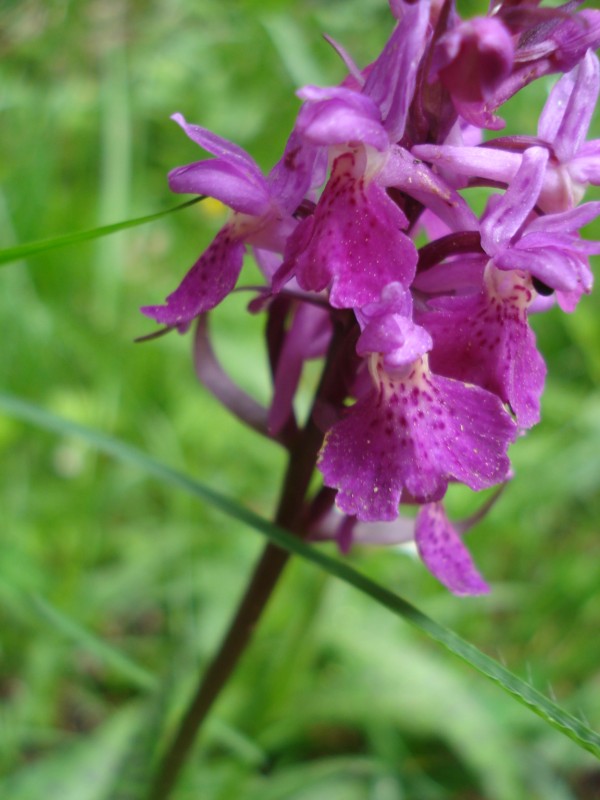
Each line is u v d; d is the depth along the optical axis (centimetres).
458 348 9
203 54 26
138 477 17
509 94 9
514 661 15
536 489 16
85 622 15
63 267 20
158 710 12
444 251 9
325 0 26
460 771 14
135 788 12
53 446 17
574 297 9
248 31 25
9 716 14
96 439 10
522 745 15
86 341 18
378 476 8
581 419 17
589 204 8
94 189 23
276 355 10
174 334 19
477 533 16
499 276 9
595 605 16
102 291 19
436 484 8
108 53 24
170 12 27
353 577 9
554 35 8
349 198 8
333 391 9
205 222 22
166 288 21
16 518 16
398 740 14
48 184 20
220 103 25
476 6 19
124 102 21
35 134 22
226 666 11
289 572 15
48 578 15
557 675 15
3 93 23
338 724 15
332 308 9
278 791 14
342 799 14
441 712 14
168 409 18
